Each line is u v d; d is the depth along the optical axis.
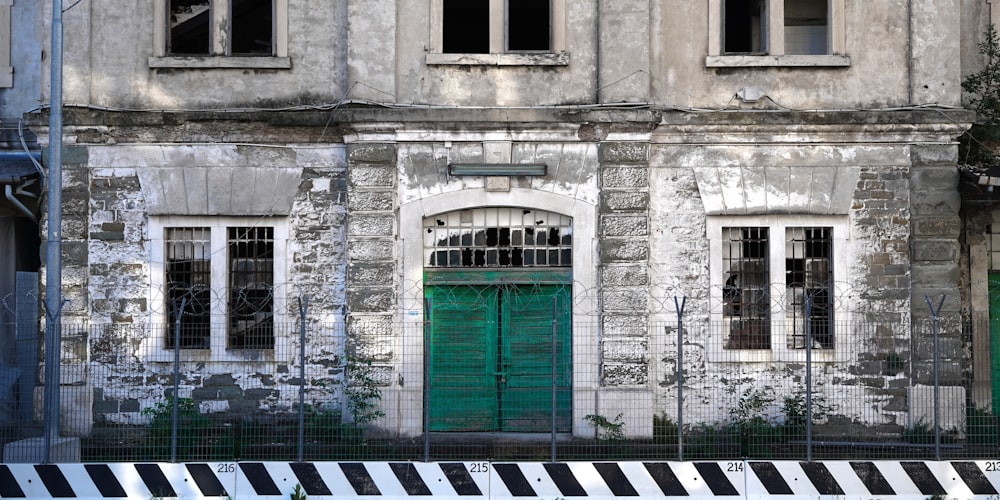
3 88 19.28
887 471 12.80
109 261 17.70
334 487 12.80
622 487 12.74
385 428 17.00
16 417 16.28
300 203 17.75
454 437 16.89
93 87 17.66
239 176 17.75
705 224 17.62
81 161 17.69
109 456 15.52
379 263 17.20
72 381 17.45
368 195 17.27
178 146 17.77
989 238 18.81
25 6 19.38
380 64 17.30
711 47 17.70
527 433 17.25
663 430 17.09
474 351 17.41
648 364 17.09
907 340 17.44
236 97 17.70
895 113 17.38
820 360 17.44
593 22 17.44
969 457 15.70
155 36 17.75
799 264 17.69
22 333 17.69
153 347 17.62
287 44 17.75
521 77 17.38
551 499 12.71
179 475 12.78
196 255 17.88
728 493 12.73
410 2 17.47
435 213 17.33
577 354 17.14
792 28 18.03
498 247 17.52
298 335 17.61
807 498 12.73
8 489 12.67
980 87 18.52
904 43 17.70
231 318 17.81
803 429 17.00
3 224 19.42
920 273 17.53
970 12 18.84
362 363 17.08
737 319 17.70
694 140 17.61
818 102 17.64
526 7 17.67
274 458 15.56
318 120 17.48
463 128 17.19
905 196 17.55
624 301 17.11
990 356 17.70
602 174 17.23
